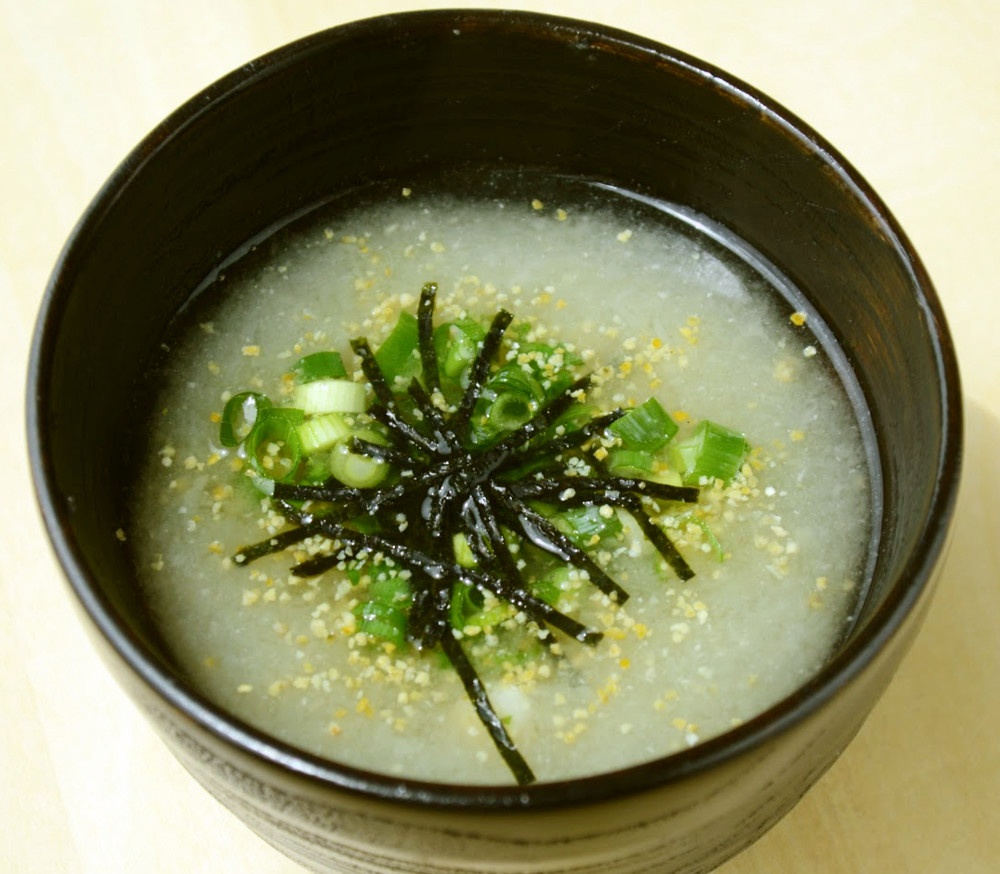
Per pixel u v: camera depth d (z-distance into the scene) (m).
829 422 0.36
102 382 0.34
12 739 0.36
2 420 0.39
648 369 0.36
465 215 0.38
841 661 0.29
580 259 0.37
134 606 0.34
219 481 0.35
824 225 0.35
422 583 0.34
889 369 0.34
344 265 0.37
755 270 0.37
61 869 0.35
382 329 0.36
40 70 0.42
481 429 0.35
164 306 0.36
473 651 0.33
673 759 0.29
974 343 0.39
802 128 0.34
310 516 0.34
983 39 0.42
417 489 0.34
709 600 0.34
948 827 0.35
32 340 0.32
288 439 0.35
